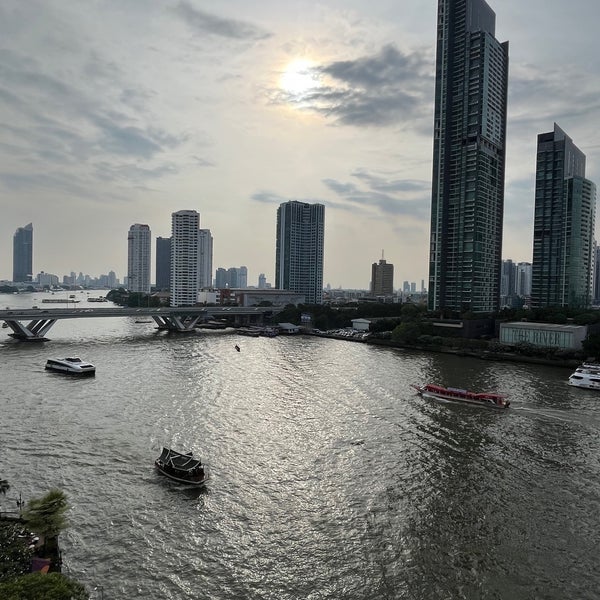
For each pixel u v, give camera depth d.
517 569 53.84
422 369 166.62
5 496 67.06
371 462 81.56
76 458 80.56
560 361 180.88
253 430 96.19
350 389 132.62
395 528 61.78
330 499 68.88
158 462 76.50
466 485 73.62
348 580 52.06
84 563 53.59
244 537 59.41
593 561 55.38
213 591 50.06
